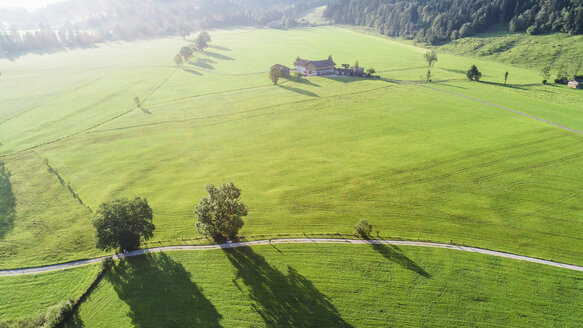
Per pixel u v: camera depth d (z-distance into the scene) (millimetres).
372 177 73375
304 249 53156
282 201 65875
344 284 46531
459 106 116125
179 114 115375
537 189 67688
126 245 51094
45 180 75812
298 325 41062
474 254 51531
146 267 50250
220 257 51938
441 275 47688
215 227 52594
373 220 59781
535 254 51469
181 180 75000
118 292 46281
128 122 108812
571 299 44000
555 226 57312
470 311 42406
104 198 68812
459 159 79875
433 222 58812
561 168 75062
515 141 87938
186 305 43906
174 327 41062
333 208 63375
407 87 140500
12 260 53156
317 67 164250
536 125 97750
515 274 47812
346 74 165125
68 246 55938
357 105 119625
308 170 77250
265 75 168125
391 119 106000
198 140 95062
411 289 45531
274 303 44000
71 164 82625
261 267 49781
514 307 42906
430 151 84250
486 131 94875
